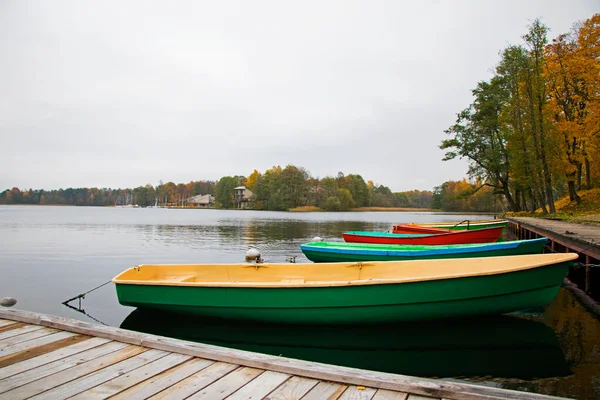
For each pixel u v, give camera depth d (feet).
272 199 317.42
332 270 24.81
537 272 20.53
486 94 110.11
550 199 84.07
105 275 37.35
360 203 379.96
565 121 86.02
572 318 23.30
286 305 20.56
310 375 10.12
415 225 68.59
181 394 9.23
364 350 18.58
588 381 14.92
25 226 106.93
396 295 20.06
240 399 8.97
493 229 46.39
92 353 11.76
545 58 92.07
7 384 9.72
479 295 20.39
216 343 19.62
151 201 505.66
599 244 25.91
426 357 17.61
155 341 12.19
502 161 110.63
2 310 15.51
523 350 18.33
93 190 544.21
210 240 71.31
